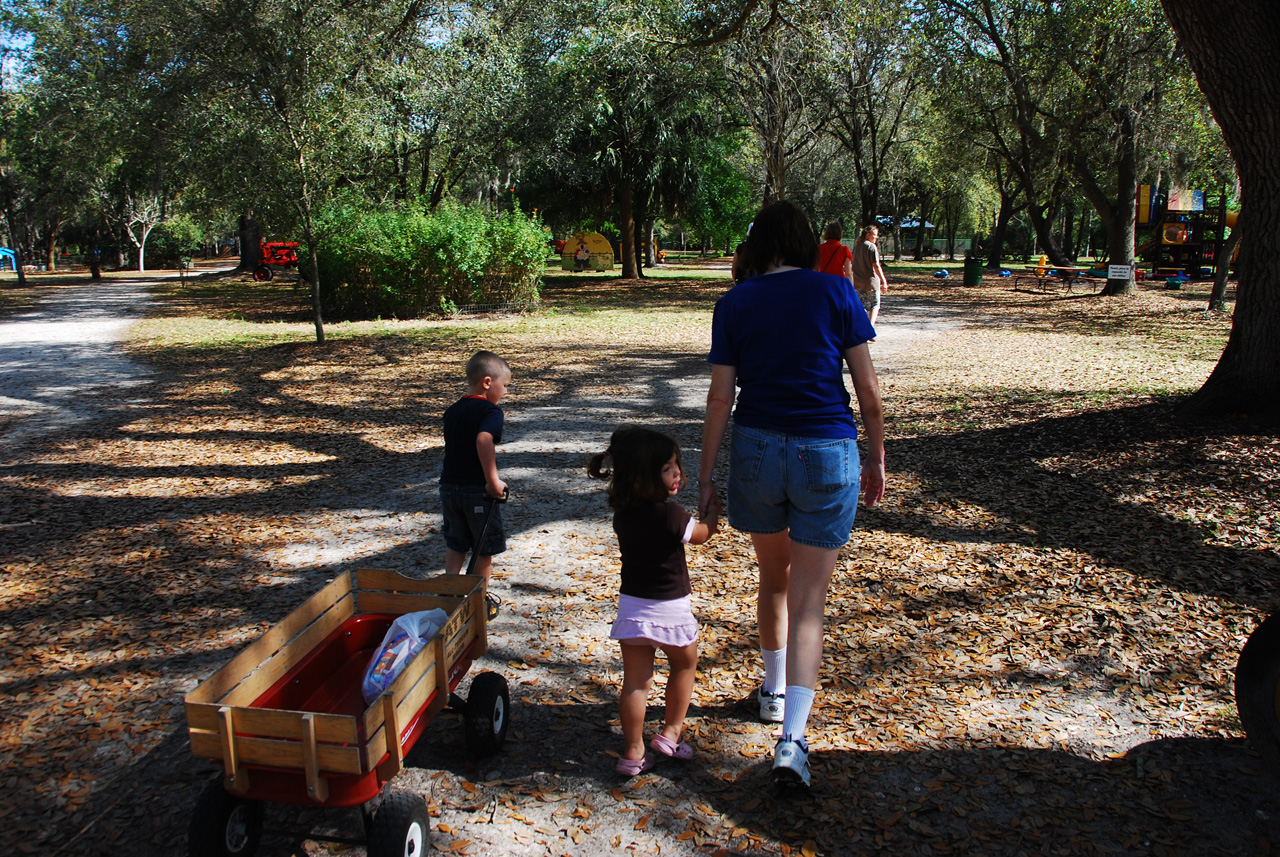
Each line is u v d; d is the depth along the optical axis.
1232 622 4.08
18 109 34.00
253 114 13.25
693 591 4.66
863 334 2.89
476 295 20.47
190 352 14.73
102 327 19.20
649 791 2.98
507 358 13.54
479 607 3.31
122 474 7.37
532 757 3.20
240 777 2.44
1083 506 5.70
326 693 3.11
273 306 24.05
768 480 2.88
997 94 23.89
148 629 4.37
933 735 3.27
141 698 3.70
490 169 28.17
